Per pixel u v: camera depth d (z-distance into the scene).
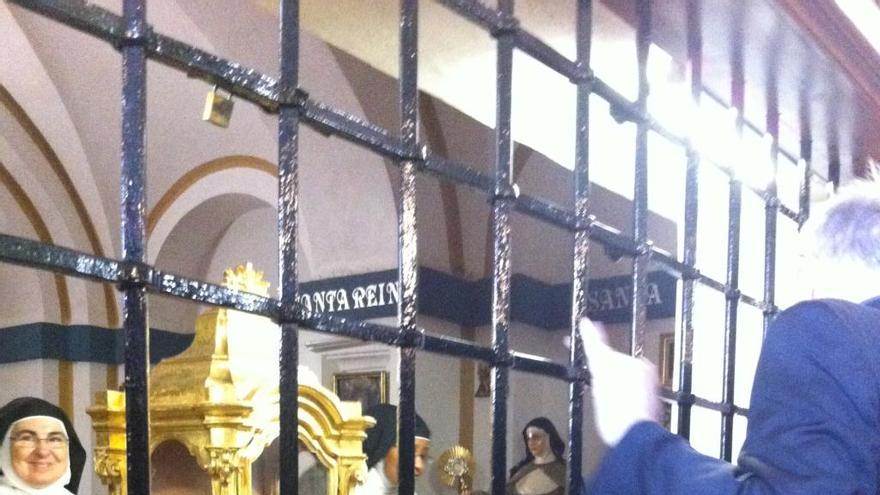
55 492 1.90
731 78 1.43
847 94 1.46
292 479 0.72
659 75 1.39
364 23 1.40
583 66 1.08
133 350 0.60
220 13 3.85
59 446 1.90
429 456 3.79
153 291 0.62
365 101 3.99
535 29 1.33
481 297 4.95
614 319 5.31
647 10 1.20
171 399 1.33
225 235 6.04
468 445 4.88
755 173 1.62
